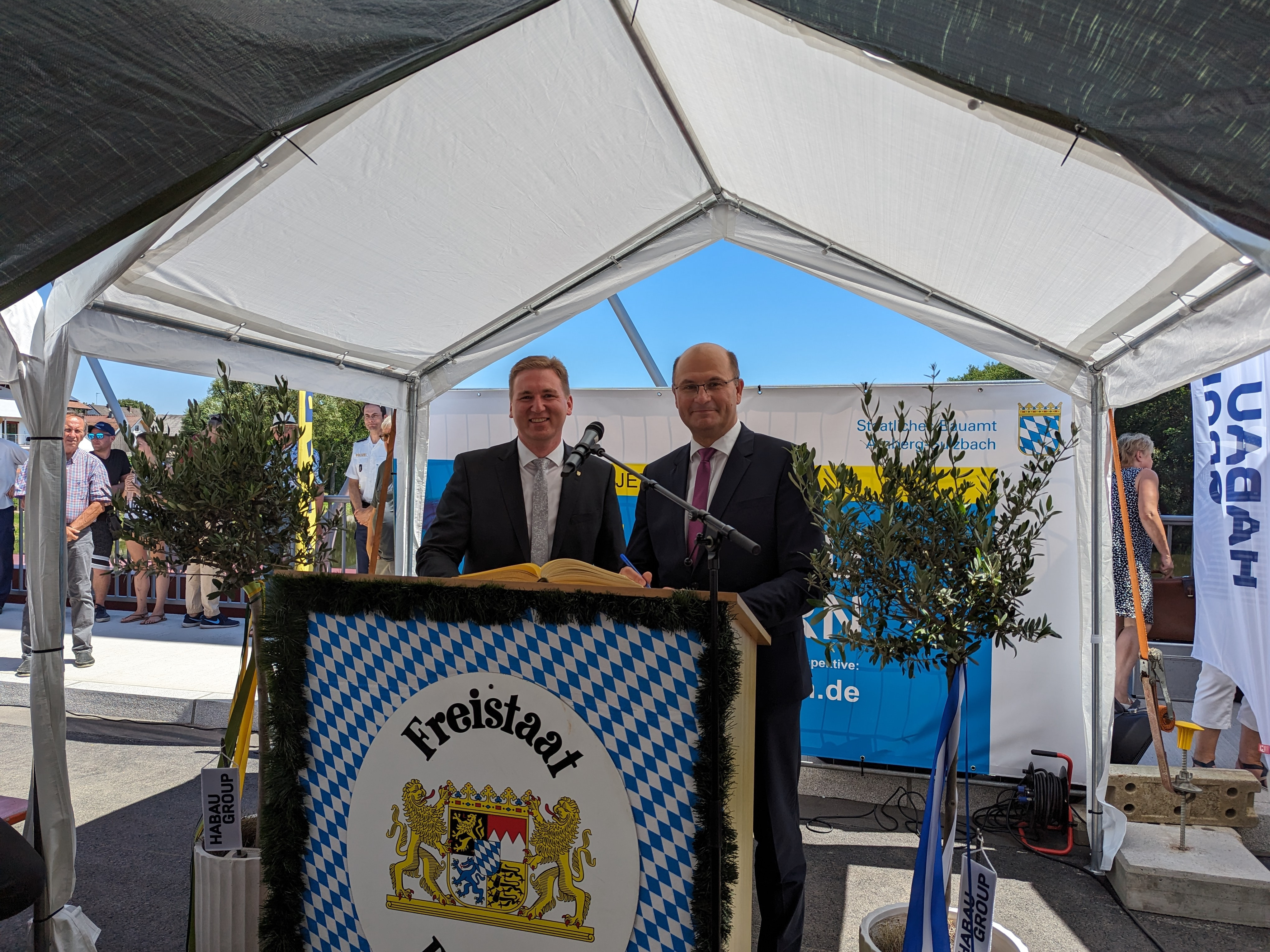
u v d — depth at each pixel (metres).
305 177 2.66
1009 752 4.35
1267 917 3.10
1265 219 1.32
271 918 1.90
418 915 1.82
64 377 2.71
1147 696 3.48
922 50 1.49
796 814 2.53
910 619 2.39
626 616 1.66
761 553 2.57
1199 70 1.31
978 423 4.43
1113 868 3.48
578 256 3.97
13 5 1.37
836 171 2.94
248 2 1.49
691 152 3.38
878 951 2.40
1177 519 7.61
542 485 3.12
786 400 4.67
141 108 1.48
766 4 1.60
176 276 2.95
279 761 1.91
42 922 2.60
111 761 4.89
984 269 3.13
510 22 1.77
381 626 1.87
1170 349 2.86
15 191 1.46
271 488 2.90
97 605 8.45
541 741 1.75
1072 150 1.91
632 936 1.69
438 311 4.02
